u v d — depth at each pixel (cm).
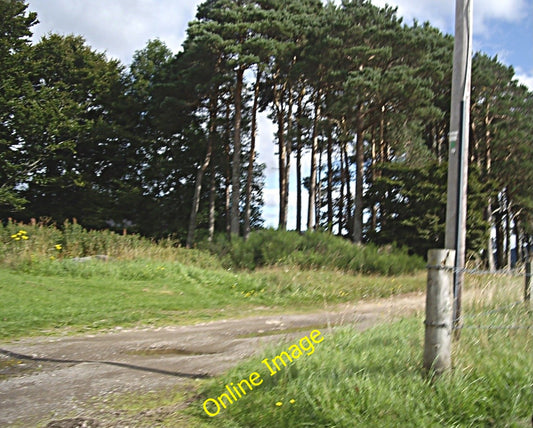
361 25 3394
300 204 4903
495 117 4291
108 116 4503
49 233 1772
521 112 4231
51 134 3738
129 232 4362
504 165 4259
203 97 3806
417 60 3384
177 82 3672
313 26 3506
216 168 4675
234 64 3272
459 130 627
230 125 4331
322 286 1605
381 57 3244
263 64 3306
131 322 1029
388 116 3362
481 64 4091
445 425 416
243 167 4991
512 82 4331
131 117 4528
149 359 731
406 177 3256
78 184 3981
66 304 1111
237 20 3347
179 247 2039
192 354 770
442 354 467
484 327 549
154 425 473
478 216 3122
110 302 1173
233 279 1568
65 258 1616
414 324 735
